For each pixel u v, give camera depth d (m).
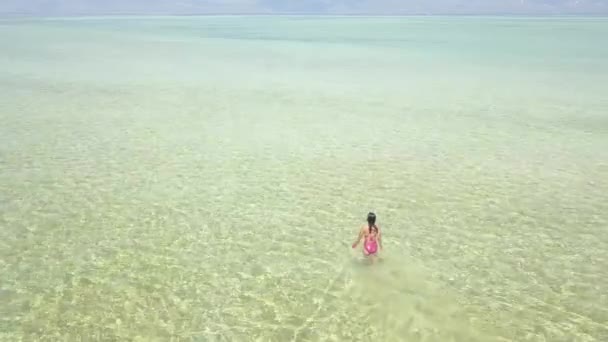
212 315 11.42
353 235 15.31
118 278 12.79
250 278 12.94
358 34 129.50
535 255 14.21
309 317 11.38
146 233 15.20
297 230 15.61
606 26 188.50
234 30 149.12
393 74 50.16
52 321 11.07
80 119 28.48
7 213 16.19
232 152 23.19
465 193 18.75
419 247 14.60
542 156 23.19
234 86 41.31
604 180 20.17
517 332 10.88
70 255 13.81
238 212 16.83
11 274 12.80
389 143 25.03
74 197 17.61
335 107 33.44
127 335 10.69
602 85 42.97
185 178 19.75
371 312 11.55
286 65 57.19
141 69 50.81
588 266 13.65
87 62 55.47
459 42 97.56
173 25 186.75
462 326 11.05
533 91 40.03
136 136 25.31
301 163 21.81
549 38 109.88
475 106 34.12
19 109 30.41
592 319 11.33
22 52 64.00
